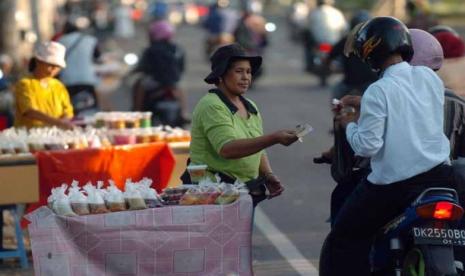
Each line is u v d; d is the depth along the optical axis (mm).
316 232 12477
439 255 7527
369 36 7781
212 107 8445
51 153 10945
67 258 7988
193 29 72438
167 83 18859
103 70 23891
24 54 30047
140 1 85250
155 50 18906
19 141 11125
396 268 7906
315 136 21328
